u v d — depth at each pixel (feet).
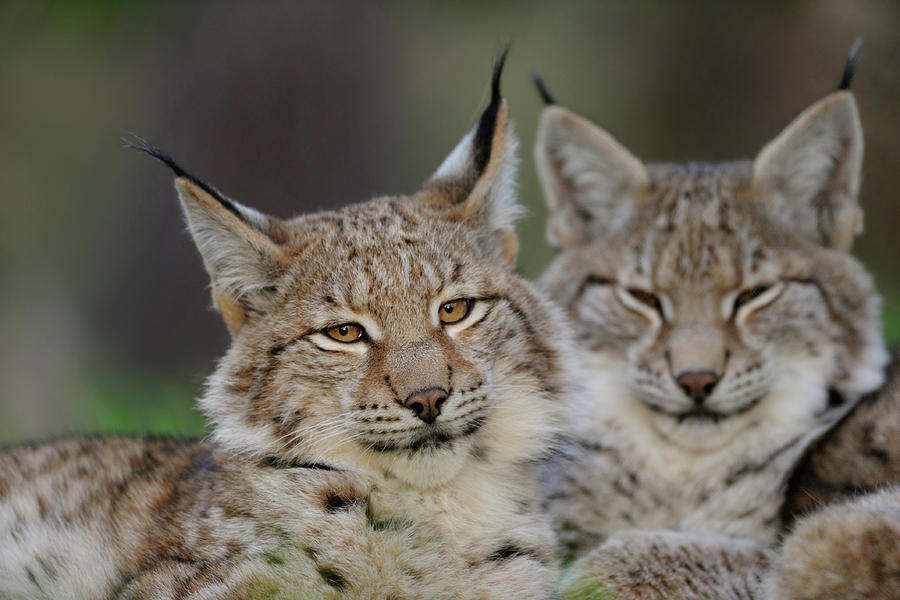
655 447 38.37
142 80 76.74
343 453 30.22
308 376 30.27
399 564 29.53
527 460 32.07
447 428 29.63
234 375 31.12
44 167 88.02
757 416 37.70
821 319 38.06
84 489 34.06
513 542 31.27
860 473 35.47
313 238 31.99
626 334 38.96
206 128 73.72
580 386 33.73
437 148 93.20
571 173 41.96
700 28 87.45
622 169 40.78
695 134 87.40
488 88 34.63
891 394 36.55
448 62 95.86
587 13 91.20
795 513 36.22
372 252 31.24
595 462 38.40
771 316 37.68
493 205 33.65
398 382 29.37
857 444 36.04
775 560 31.96
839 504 32.19
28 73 86.02
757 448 37.60
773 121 83.66
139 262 76.48
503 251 34.04
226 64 73.46
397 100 78.28
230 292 31.94
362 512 29.73
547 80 95.14
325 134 74.43
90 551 32.07
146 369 76.13
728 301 37.83
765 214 39.09
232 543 29.73
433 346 30.12
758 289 37.91
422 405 29.19
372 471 30.27
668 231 39.14
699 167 42.09
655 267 38.63
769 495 37.37
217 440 30.94
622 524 38.32
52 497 34.19
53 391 74.84
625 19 90.68
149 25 73.46
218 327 75.51
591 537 38.32
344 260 31.12
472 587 30.04
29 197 87.30
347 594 29.22
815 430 37.35
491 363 30.99
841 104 38.65
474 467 31.24
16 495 34.71
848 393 38.06
